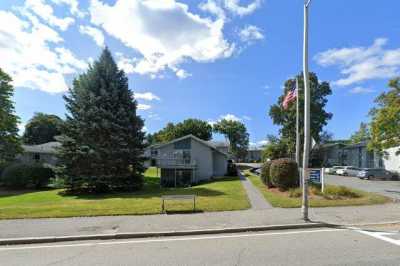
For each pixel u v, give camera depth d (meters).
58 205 15.16
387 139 27.19
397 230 10.28
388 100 26.95
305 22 12.50
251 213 12.93
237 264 6.82
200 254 7.64
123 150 26.73
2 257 7.62
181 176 39.38
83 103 26.91
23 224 10.99
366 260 6.99
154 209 13.66
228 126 99.00
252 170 56.41
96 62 28.27
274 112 53.81
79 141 26.53
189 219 11.75
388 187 26.67
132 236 9.69
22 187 33.03
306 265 6.68
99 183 26.39
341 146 65.81
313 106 50.66
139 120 28.91
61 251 8.12
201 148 41.38
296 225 10.85
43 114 75.00
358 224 11.16
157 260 7.19
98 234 9.62
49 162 48.31
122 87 28.84
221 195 19.89
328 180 36.34
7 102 37.88
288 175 21.45
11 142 38.34
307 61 12.41
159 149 41.56
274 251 7.78
